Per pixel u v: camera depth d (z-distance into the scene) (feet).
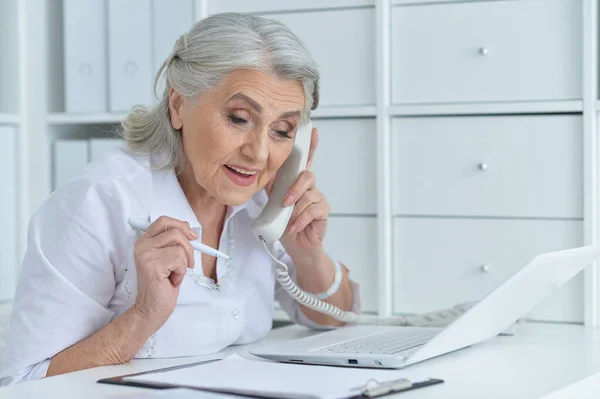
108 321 4.82
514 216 7.19
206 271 5.35
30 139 8.61
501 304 4.81
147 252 4.52
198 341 5.05
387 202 7.45
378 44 7.41
